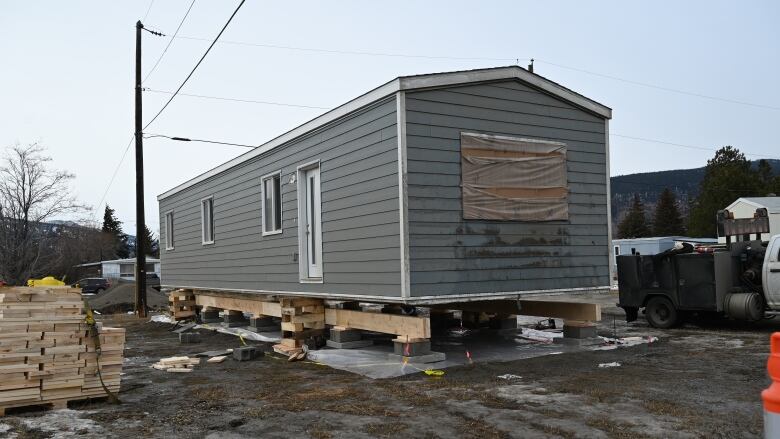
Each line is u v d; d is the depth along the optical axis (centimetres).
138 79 2047
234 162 1327
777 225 3089
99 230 6272
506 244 873
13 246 3591
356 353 920
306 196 1062
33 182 3738
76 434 533
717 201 4750
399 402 630
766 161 5359
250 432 536
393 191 802
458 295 820
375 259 842
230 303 1389
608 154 1007
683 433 497
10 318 607
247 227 1279
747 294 1121
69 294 641
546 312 1037
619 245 3741
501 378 737
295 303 1007
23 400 609
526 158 903
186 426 559
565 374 757
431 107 816
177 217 1725
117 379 663
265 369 859
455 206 827
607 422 533
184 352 1061
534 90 922
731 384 680
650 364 816
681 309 1195
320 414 591
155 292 2661
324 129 980
